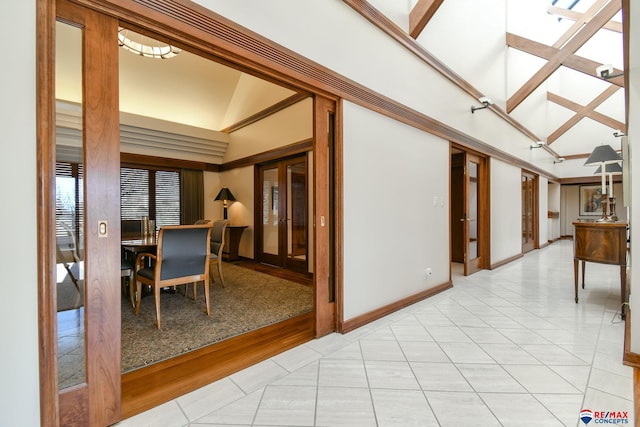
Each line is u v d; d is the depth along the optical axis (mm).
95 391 1389
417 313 3035
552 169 9398
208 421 1463
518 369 1952
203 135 6195
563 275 4766
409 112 3232
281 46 2041
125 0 1411
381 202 2932
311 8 2246
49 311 1241
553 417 1491
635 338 1978
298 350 2217
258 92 5590
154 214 6109
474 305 3289
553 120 9172
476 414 1521
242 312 3018
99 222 1402
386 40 2951
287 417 1494
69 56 1343
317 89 2340
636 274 1979
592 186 10562
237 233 6012
